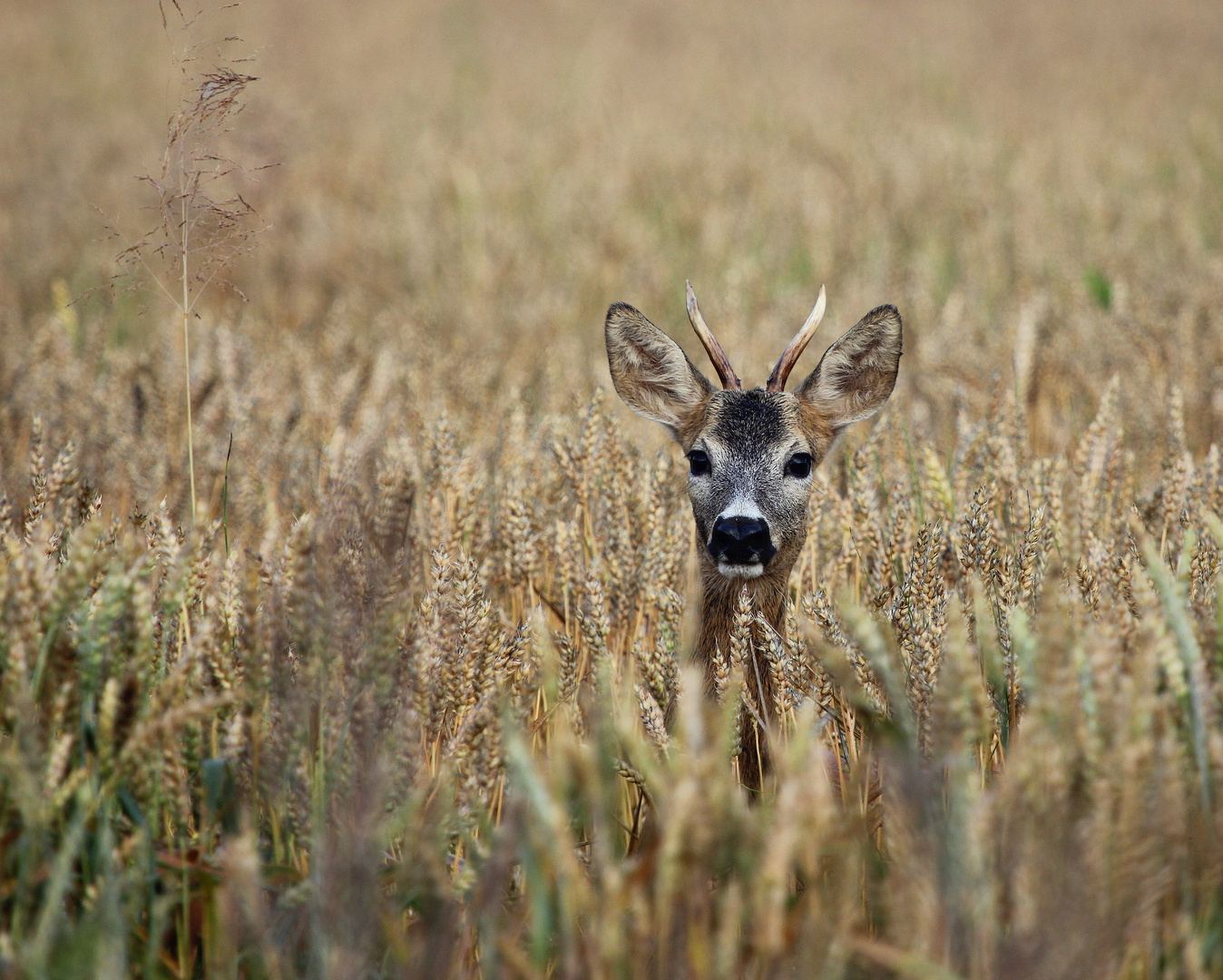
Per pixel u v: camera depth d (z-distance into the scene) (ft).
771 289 77.77
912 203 96.48
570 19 221.25
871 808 24.93
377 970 21.63
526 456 42.57
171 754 21.59
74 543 21.97
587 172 110.83
